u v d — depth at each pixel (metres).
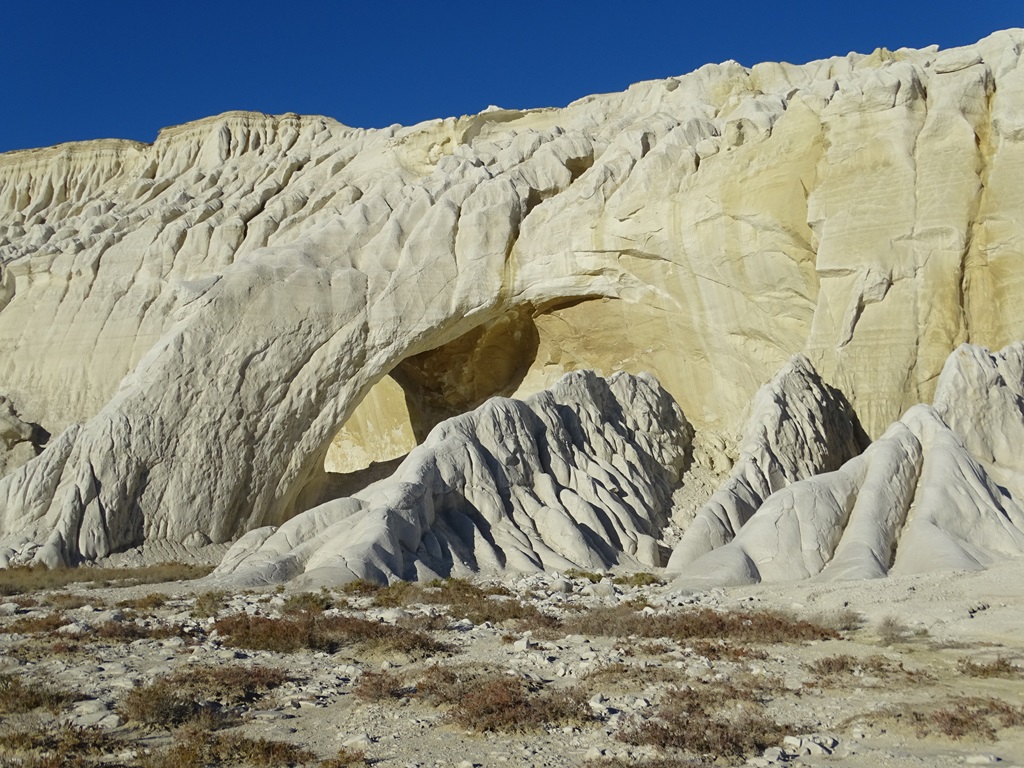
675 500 23.39
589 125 32.47
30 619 11.84
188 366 25.84
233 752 6.89
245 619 11.39
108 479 24.22
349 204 35.09
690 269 26.44
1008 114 22.95
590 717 7.79
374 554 15.86
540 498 20.22
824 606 12.52
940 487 16.62
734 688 8.61
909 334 23.23
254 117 42.25
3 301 36.91
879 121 24.09
